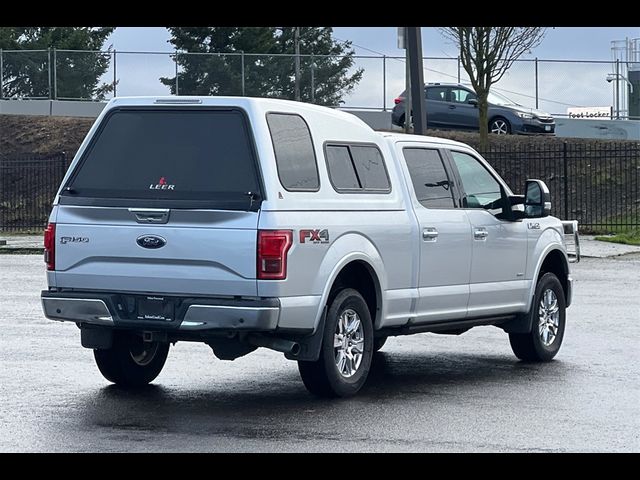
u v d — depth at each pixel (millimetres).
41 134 40594
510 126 38344
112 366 9953
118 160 9477
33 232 33531
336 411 9133
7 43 57406
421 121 22984
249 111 9148
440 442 8039
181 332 9102
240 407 9266
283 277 8898
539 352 12031
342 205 9625
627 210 34750
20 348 12266
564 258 12648
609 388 10359
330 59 41906
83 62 42469
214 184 9086
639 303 17000
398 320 10344
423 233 10516
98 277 9328
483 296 11305
